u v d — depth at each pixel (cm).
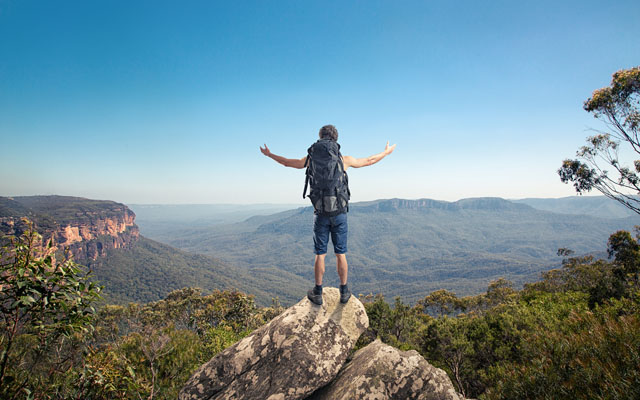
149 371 795
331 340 441
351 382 384
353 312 480
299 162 439
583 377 490
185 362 879
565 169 1939
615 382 445
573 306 1477
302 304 479
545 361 586
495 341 1548
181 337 1045
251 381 414
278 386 396
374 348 441
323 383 408
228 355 441
